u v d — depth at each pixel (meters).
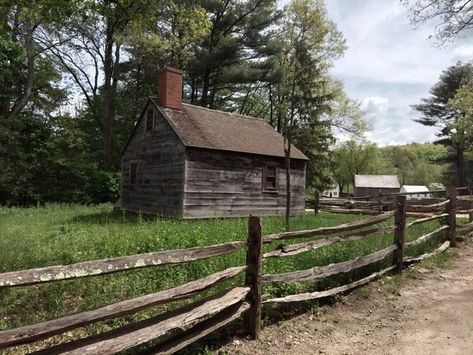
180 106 19.05
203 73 29.66
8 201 25.39
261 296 4.66
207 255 4.02
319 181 36.44
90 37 29.62
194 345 4.11
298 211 20.25
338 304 5.64
